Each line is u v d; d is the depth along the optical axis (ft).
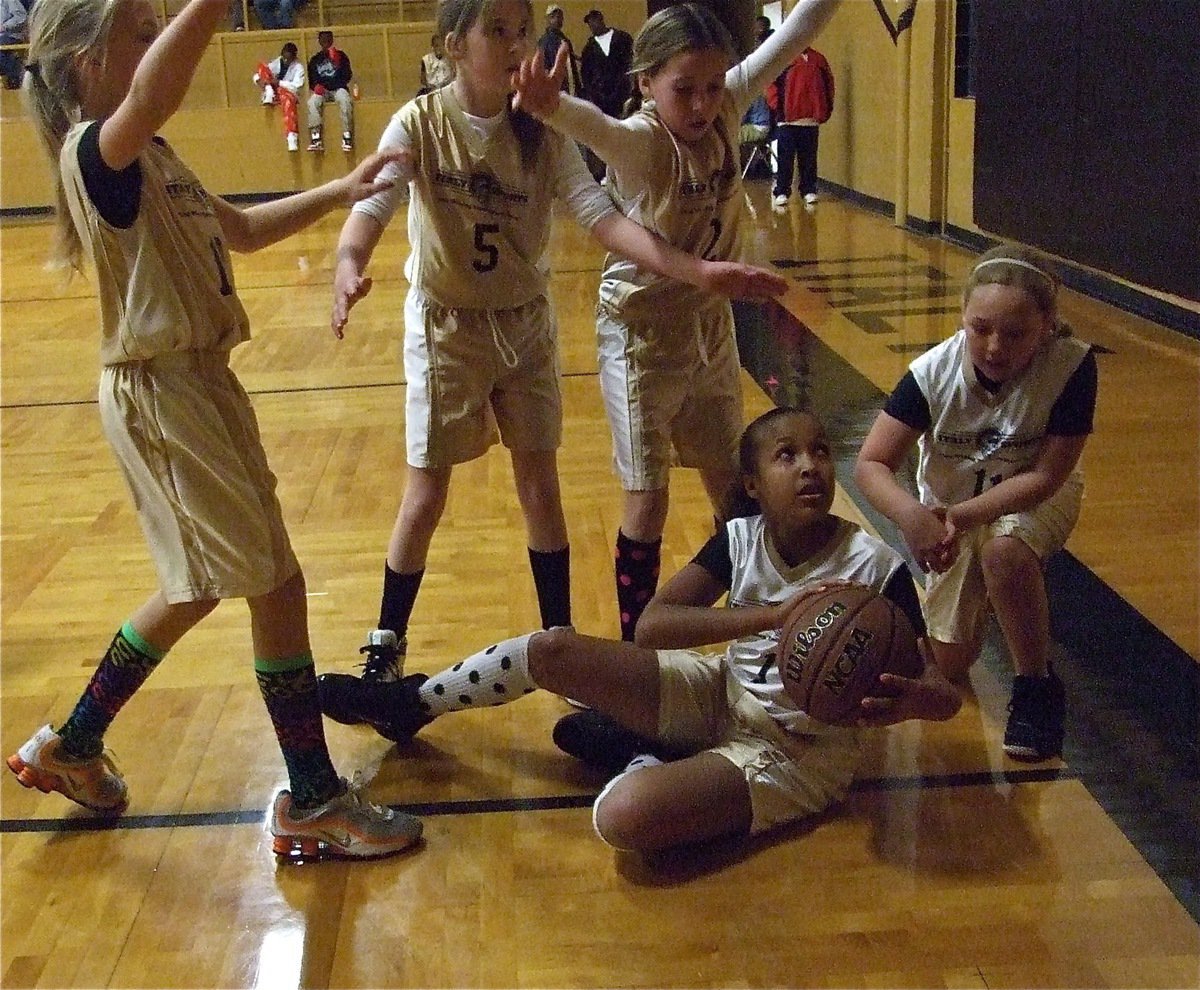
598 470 13.42
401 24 48.78
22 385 18.39
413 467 8.17
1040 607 7.71
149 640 7.10
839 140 38.68
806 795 7.04
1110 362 16.89
